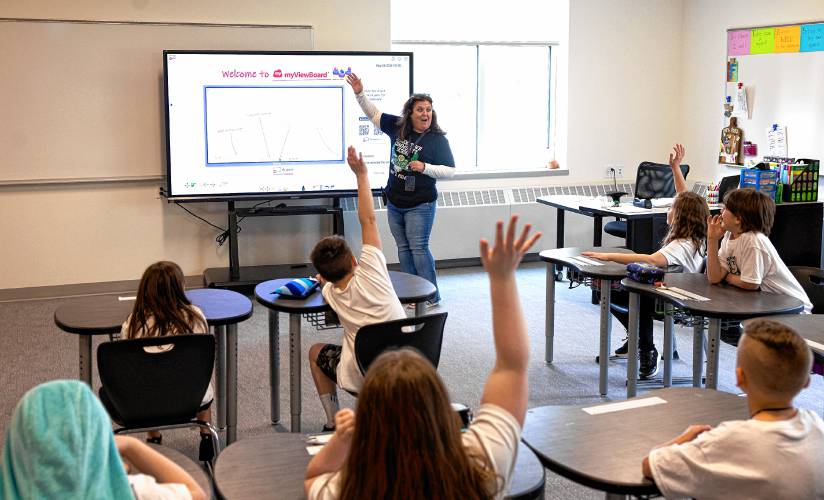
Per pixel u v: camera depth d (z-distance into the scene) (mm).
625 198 8016
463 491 1331
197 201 6340
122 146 6285
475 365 4719
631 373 3957
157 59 6266
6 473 1333
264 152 6398
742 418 2180
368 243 3152
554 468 1931
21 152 6074
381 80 6570
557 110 7844
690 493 1845
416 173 5672
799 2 6699
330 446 1629
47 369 4625
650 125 8055
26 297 6254
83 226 6312
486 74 7648
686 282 3697
